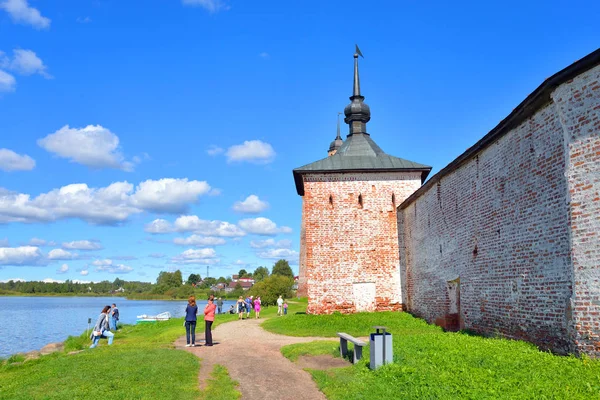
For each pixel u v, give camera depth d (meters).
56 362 12.59
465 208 16.11
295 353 13.08
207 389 9.30
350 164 26.09
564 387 7.14
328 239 25.30
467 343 11.55
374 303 24.88
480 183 14.80
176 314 60.50
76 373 10.49
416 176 25.77
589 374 7.78
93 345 18.11
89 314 61.81
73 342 20.91
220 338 18.20
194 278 159.50
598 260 9.15
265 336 18.56
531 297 11.51
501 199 13.26
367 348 12.49
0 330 37.88
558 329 10.30
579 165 9.64
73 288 187.25
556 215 10.48
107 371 10.62
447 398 7.04
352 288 24.97
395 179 25.73
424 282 21.23
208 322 15.90
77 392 8.70
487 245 14.23
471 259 15.53
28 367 13.58
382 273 25.11
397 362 9.82
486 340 12.28
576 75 9.73
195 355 13.67
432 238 20.03
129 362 11.76
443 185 18.52
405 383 8.26
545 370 8.27
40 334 34.78
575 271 9.59
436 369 8.90
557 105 10.19
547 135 10.85
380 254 25.23
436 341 12.13
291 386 9.62
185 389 9.15
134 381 9.66
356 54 30.33
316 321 21.03
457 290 17.11
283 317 24.83
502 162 13.20
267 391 9.28
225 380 10.09
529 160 11.68
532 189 11.52
